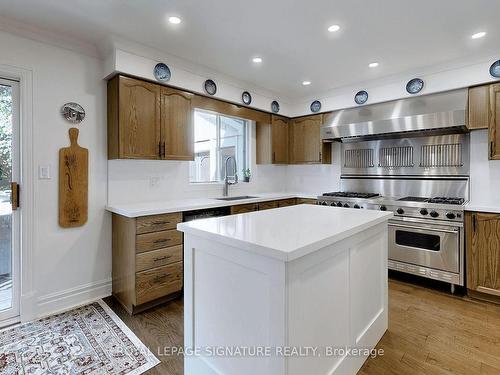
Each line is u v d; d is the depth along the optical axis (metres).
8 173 2.28
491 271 2.54
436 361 1.76
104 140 2.71
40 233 2.36
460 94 2.90
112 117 2.63
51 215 2.42
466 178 3.13
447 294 2.74
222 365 1.41
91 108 2.62
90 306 2.52
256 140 4.32
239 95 3.57
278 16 2.09
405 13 2.04
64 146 2.47
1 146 2.25
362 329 1.75
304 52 2.71
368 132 3.40
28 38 2.27
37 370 1.68
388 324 2.18
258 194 4.12
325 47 2.60
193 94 3.10
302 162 4.30
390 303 2.55
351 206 3.47
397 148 3.63
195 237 1.52
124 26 2.24
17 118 2.29
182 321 2.27
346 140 3.95
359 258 1.69
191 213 2.81
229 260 1.34
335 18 2.11
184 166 3.35
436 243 2.83
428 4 1.94
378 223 1.83
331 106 3.92
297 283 1.17
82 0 1.90
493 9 1.99
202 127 3.66
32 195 2.31
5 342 1.97
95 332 2.10
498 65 2.64
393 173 3.67
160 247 2.51
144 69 2.63
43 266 2.38
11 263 2.29
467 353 1.84
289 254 1.06
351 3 1.93
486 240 2.55
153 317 2.33
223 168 3.92
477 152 3.06
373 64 2.99
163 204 2.80
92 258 2.66
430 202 2.90
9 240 2.29
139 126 2.64
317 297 1.32
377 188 3.81
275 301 1.15
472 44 2.53
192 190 3.44
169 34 2.37
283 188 4.81
